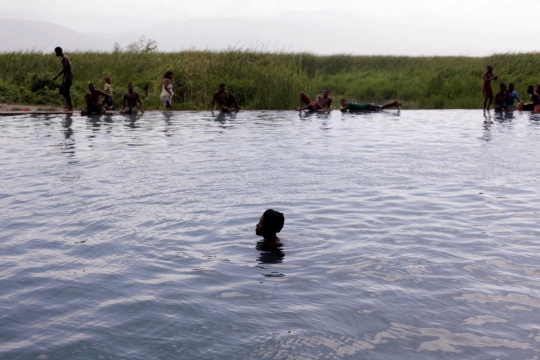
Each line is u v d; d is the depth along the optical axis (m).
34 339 3.55
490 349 3.45
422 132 14.88
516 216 6.51
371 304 4.09
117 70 24.73
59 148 11.30
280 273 4.71
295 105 22.84
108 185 7.95
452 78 30.08
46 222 6.15
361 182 8.34
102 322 3.78
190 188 7.79
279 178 8.54
